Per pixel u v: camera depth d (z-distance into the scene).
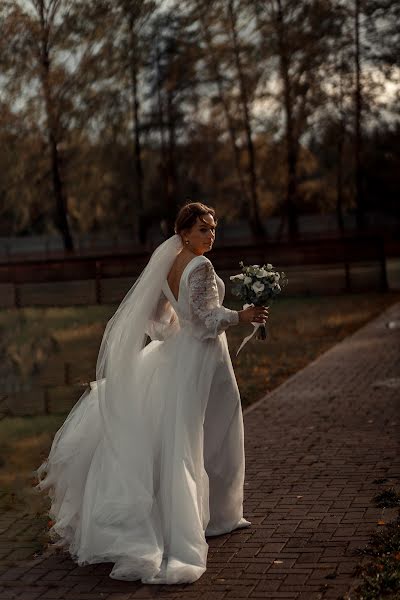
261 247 24.78
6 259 41.12
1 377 11.89
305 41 29.00
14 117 27.75
